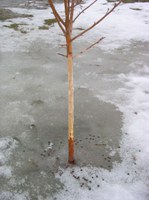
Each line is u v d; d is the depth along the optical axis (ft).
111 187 10.30
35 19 32.24
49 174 10.85
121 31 29.17
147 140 12.89
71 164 11.29
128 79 18.84
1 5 38.75
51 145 12.40
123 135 13.19
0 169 11.04
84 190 10.16
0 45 24.26
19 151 12.03
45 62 21.24
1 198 9.80
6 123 13.82
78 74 19.44
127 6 39.45
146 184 10.49
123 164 11.45
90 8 37.78
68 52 9.28
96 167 11.23
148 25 31.17
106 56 22.74
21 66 20.34
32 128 13.52
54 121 14.08
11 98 16.05
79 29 29.27
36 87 17.40
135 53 23.48
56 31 28.55
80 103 15.76
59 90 17.16
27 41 25.53
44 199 9.80
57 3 41.04
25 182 10.48
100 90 17.31
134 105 15.74
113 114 14.82
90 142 12.64
